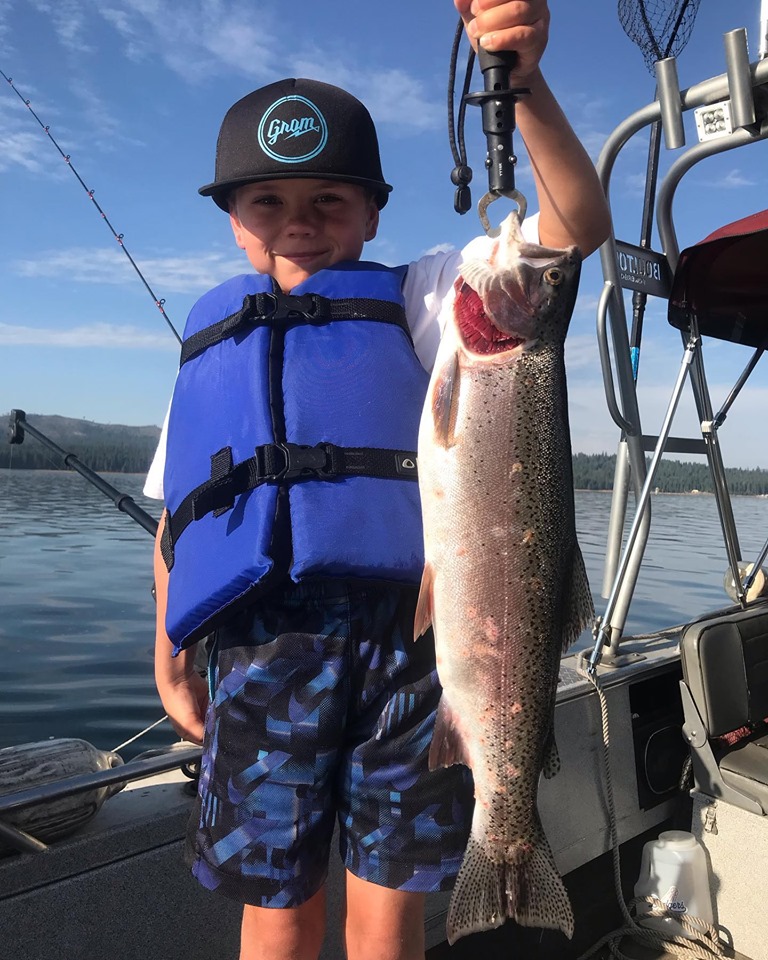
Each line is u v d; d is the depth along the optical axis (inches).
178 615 62.6
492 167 55.6
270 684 59.2
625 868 111.0
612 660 116.0
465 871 58.7
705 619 120.8
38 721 193.5
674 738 116.5
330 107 66.1
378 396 63.8
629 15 113.0
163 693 75.6
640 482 117.2
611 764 107.7
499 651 60.8
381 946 57.9
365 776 58.9
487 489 61.2
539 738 61.6
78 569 389.7
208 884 59.5
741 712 110.1
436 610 59.9
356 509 59.9
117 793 79.7
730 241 106.7
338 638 59.2
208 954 75.6
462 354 62.2
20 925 66.5
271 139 65.0
